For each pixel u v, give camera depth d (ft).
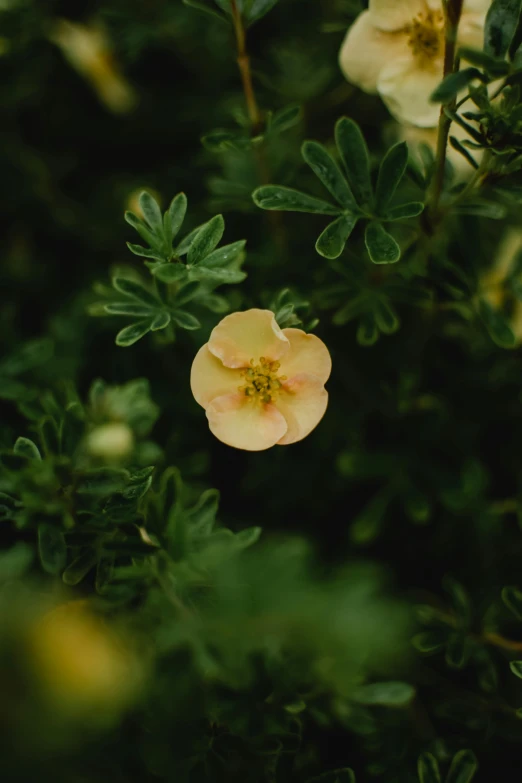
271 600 0.82
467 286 1.03
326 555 1.15
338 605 0.81
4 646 0.83
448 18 0.88
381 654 0.88
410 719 1.02
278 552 0.92
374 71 1.03
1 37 1.21
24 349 1.10
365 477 1.13
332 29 1.12
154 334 1.04
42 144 1.37
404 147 0.94
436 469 1.14
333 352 1.14
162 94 1.33
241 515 1.16
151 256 0.91
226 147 1.01
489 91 1.01
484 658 1.01
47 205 1.32
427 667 1.06
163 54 1.33
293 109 1.01
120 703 0.87
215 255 0.90
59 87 1.33
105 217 1.32
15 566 0.90
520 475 1.14
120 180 1.33
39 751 0.84
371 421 1.16
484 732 1.00
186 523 0.94
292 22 1.28
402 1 1.00
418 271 1.03
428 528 1.17
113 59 1.27
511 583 1.11
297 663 0.93
